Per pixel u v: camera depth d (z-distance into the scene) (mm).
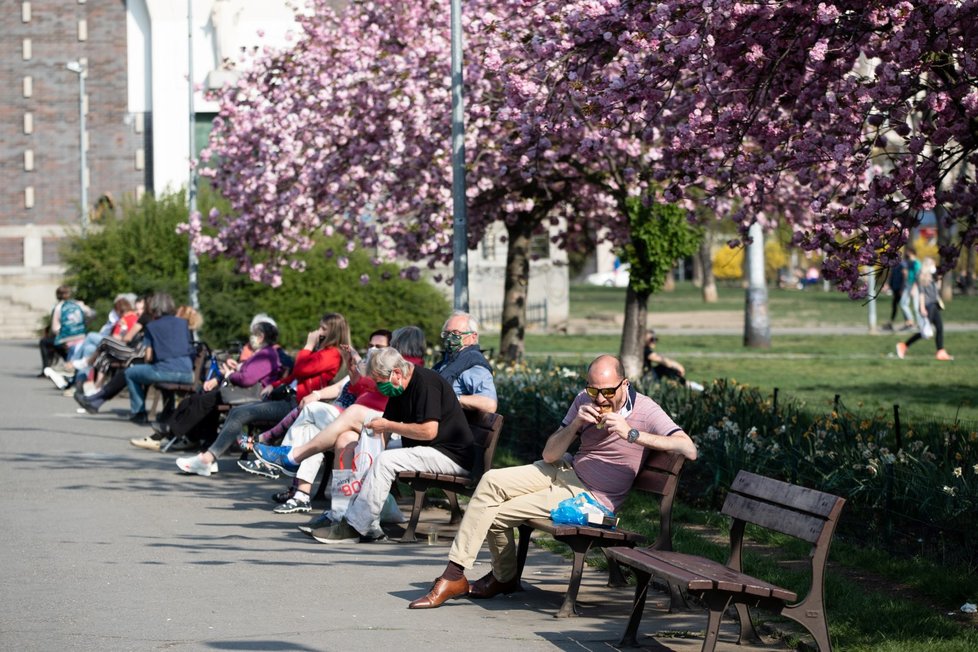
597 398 9664
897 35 12375
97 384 27328
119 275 37969
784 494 8312
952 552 10953
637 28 13797
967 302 72062
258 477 16891
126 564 11203
